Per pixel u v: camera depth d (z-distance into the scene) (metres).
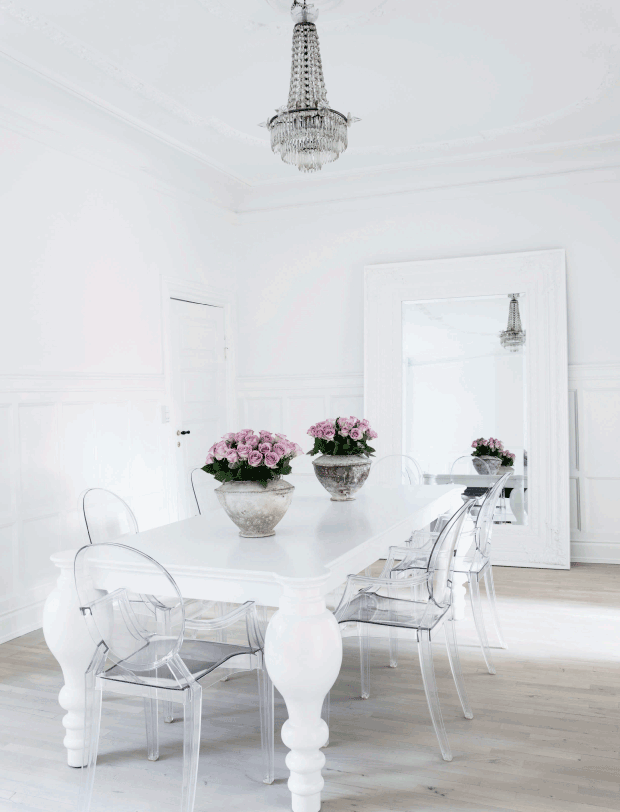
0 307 4.01
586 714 2.89
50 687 3.27
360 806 2.25
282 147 3.07
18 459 4.10
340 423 3.74
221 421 6.43
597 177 5.52
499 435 5.70
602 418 5.55
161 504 5.46
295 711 2.20
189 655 2.38
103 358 4.86
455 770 2.46
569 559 5.48
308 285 6.41
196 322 6.07
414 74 4.04
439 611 2.78
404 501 3.72
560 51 3.79
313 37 3.06
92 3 3.23
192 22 3.41
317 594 2.21
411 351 5.96
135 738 2.78
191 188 5.85
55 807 2.28
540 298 5.59
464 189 5.87
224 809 2.26
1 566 3.97
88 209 4.73
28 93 4.04
